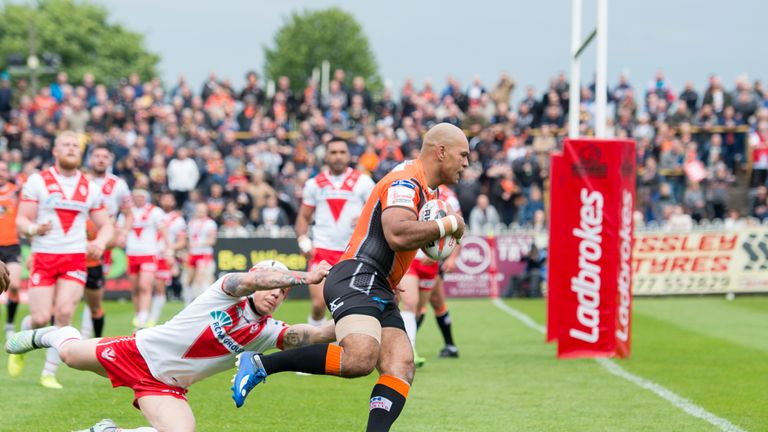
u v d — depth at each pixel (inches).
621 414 892.0
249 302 655.8
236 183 2490.2
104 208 1059.9
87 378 1079.0
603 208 1282.0
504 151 2628.0
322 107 3026.6
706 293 2331.4
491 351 1374.3
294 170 2600.9
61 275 1024.2
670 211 2375.7
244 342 661.3
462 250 2361.0
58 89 3358.8
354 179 1232.2
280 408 924.0
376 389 660.7
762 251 2333.9
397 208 660.1
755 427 834.8
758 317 1884.8
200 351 651.5
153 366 651.5
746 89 2800.2
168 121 2743.6
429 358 1295.5
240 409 914.7
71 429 805.2
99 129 2738.7
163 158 2596.0
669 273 2322.8
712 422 853.8
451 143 690.8
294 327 680.4
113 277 2284.7
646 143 2699.3
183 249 2119.8
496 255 2370.8
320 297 1186.0
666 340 1512.1
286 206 2469.2
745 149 2746.1
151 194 2496.3
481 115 2795.3
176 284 2326.5
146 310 1647.4
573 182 1283.2
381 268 678.5
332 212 1224.8
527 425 839.7
